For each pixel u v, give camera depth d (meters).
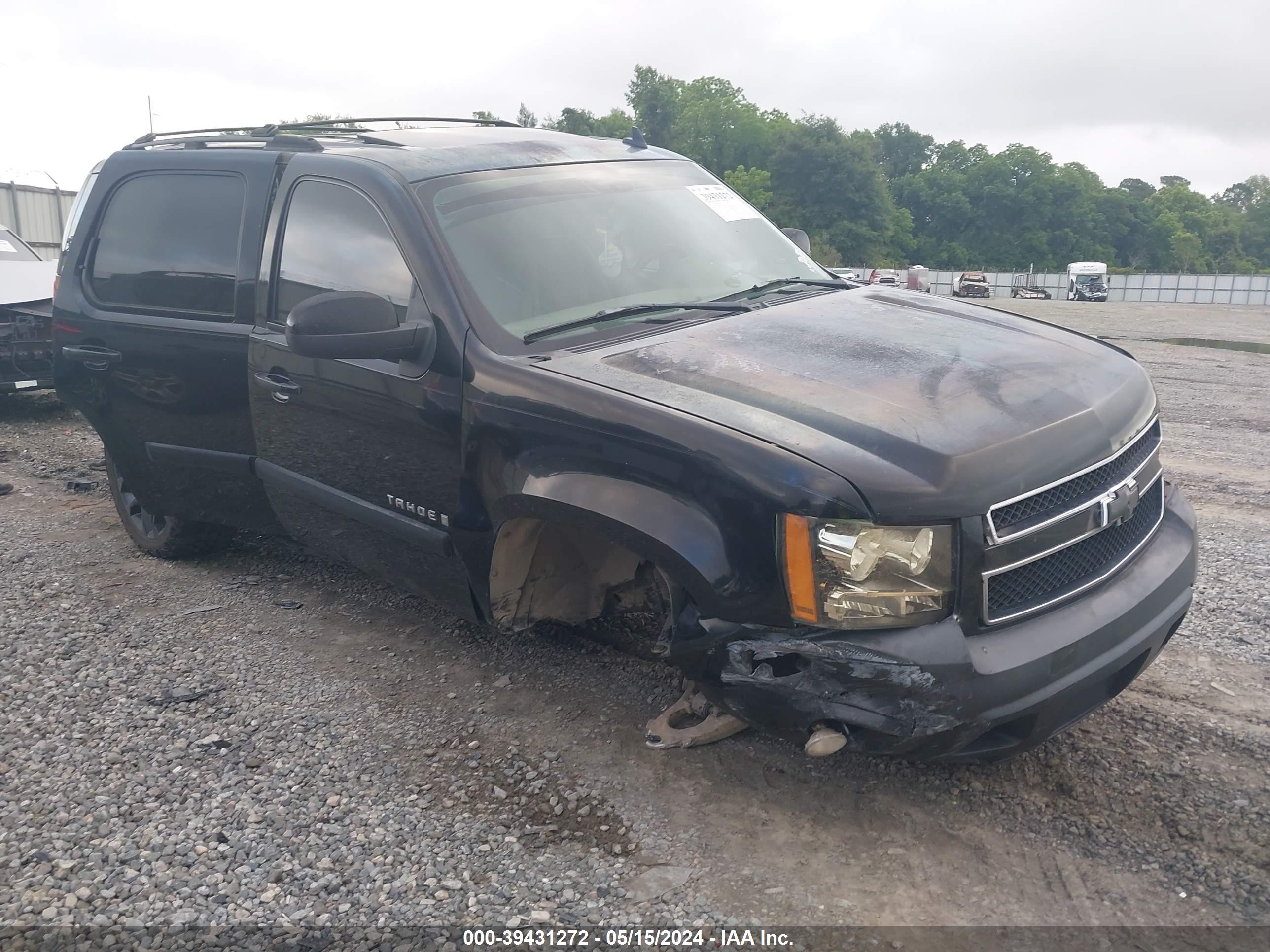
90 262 4.84
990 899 2.61
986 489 2.49
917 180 119.88
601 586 3.51
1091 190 120.25
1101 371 3.17
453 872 2.78
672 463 2.67
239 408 4.19
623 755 3.32
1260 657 3.85
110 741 3.47
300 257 3.93
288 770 3.29
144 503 4.95
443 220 3.53
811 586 2.47
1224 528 5.51
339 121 4.55
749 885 2.70
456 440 3.26
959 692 2.44
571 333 3.34
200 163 4.47
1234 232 134.25
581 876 2.76
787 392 2.78
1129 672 2.89
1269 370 13.06
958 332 3.37
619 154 4.38
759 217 4.56
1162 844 2.78
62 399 4.97
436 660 4.07
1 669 3.98
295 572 5.09
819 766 3.21
